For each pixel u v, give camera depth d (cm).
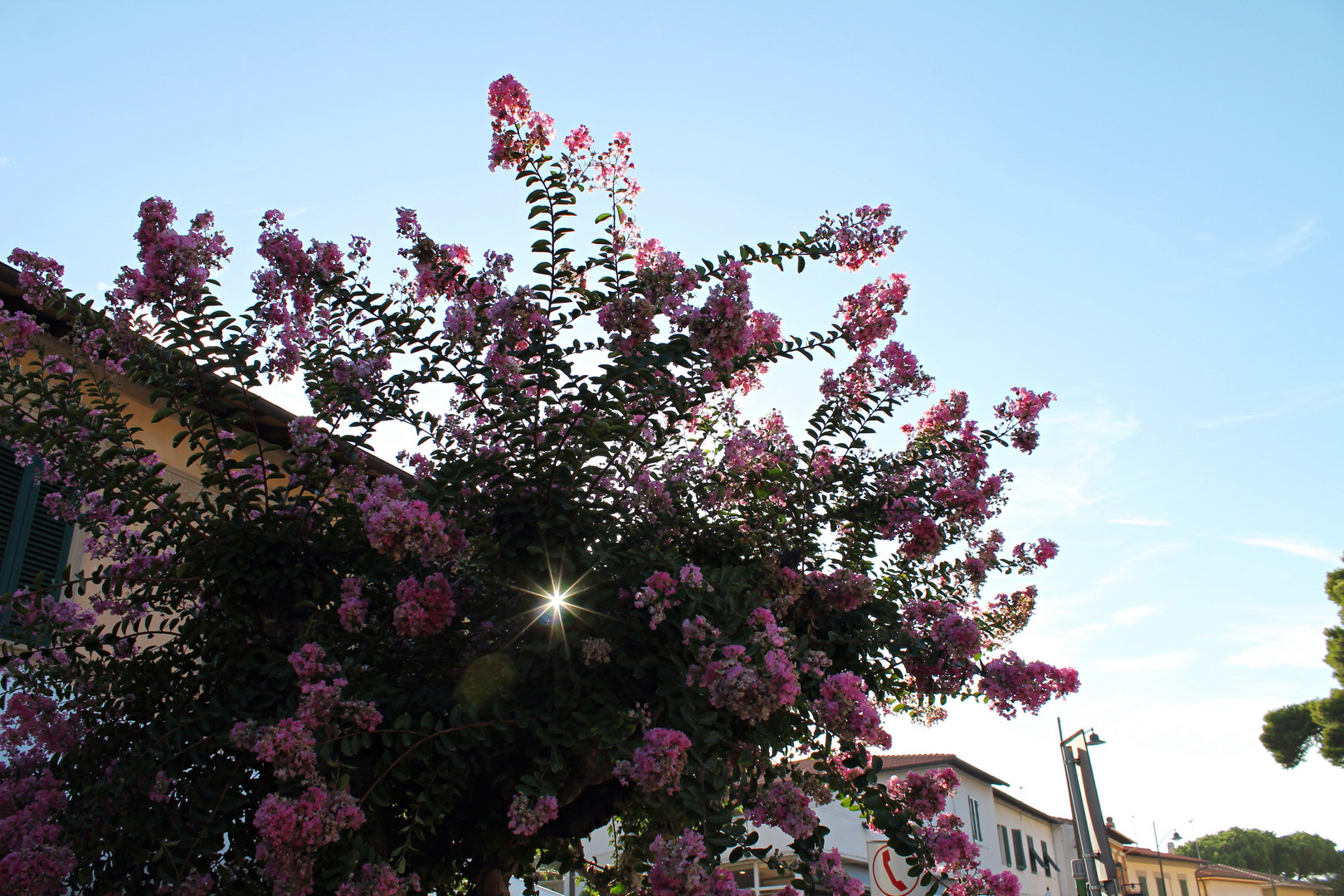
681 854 373
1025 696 527
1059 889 3491
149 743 425
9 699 453
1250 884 5950
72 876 395
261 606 480
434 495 448
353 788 418
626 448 484
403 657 481
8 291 617
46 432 468
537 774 413
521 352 454
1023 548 605
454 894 527
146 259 447
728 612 438
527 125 491
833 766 489
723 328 453
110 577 485
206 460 481
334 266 508
